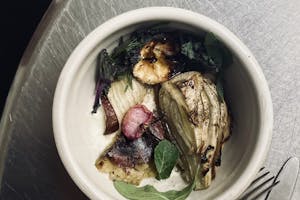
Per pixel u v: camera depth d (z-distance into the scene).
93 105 0.32
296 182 0.34
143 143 0.31
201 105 0.31
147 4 0.34
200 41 0.31
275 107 0.34
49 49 0.34
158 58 0.31
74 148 0.30
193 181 0.31
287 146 0.34
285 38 0.35
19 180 0.34
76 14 0.34
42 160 0.34
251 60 0.29
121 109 0.32
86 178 0.29
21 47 0.44
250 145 0.30
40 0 0.44
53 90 0.34
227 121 0.31
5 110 0.34
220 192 0.30
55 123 0.29
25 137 0.34
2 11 0.44
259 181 0.33
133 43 0.31
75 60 0.29
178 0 0.35
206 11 0.35
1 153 0.34
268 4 0.35
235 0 0.35
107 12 0.34
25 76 0.34
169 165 0.31
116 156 0.31
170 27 0.30
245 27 0.35
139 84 0.32
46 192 0.34
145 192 0.30
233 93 0.31
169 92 0.31
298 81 0.34
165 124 0.32
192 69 0.32
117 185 0.30
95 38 0.29
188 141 0.31
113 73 0.31
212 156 0.30
